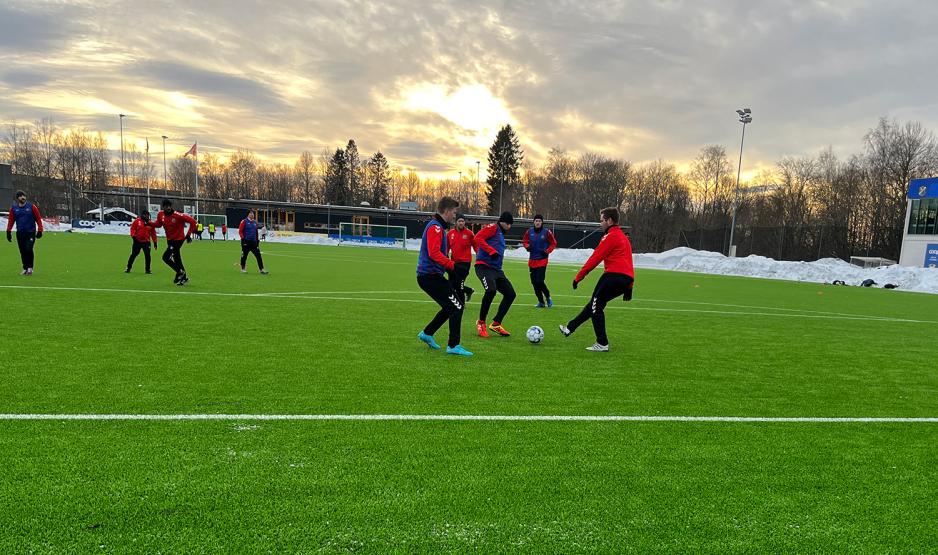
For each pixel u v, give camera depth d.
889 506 2.77
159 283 11.76
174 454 3.01
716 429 3.82
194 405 3.84
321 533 2.30
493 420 3.80
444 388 4.56
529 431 3.61
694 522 2.53
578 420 3.88
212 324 7.16
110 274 13.15
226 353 5.52
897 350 7.25
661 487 2.87
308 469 2.90
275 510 2.47
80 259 17.34
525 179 92.94
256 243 15.42
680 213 70.19
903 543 2.42
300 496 2.61
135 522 2.33
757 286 19.17
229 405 3.88
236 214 54.22
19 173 71.44
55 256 18.28
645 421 3.92
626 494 2.78
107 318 7.22
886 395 4.92
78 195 77.31
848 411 4.38
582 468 3.06
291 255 26.67
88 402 3.81
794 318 10.37
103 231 45.25
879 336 8.44
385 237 49.56
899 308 13.09
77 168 81.19
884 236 44.81
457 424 3.69
